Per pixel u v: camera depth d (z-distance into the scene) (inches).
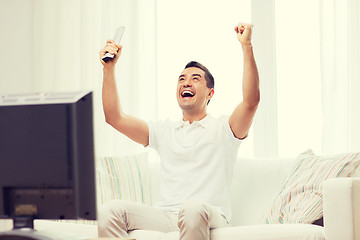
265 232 78.7
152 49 151.3
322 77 132.2
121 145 147.8
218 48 148.8
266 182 107.3
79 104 55.8
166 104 151.8
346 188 75.6
